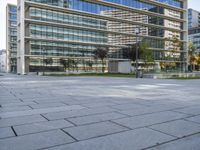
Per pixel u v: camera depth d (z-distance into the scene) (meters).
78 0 59.22
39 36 55.75
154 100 8.80
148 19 73.88
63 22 58.72
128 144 3.70
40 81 22.27
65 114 6.00
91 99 9.04
